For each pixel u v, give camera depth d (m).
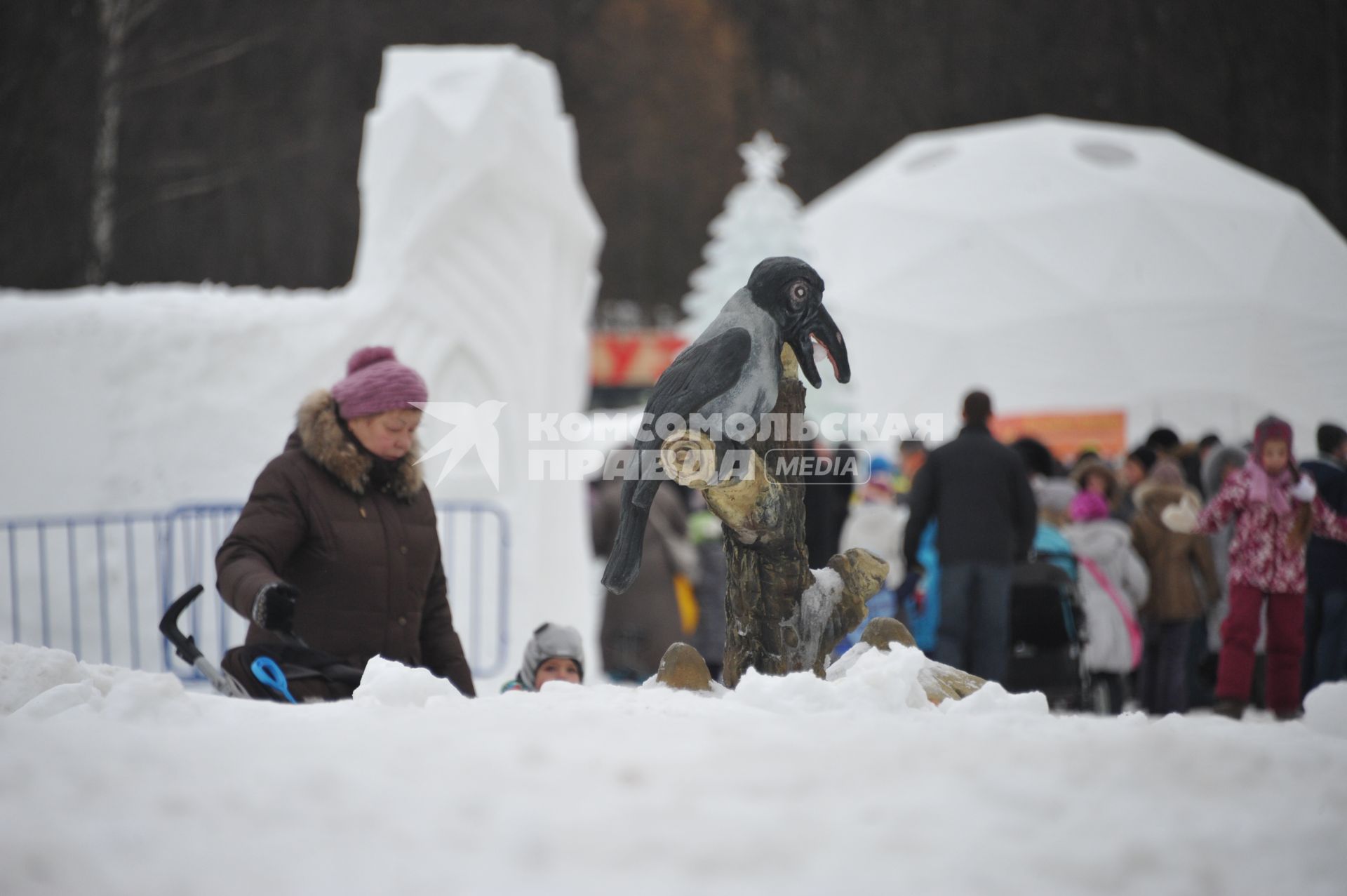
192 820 6.68
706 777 7.81
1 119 70.44
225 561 15.51
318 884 5.83
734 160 165.88
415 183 35.31
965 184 116.50
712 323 12.06
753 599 12.48
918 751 8.65
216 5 92.62
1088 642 31.25
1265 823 7.14
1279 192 113.50
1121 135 119.56
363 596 16.25
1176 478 33.75
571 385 37.91
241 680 14.49
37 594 31.94
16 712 10.30
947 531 29.62
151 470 32.75
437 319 34.97
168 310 33.88
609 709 10.52
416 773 7.79
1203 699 36.91
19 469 32.78
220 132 96.31
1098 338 104.69
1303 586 28.44
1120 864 6.36
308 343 33.94
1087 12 140.38
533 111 37.41
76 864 5.93
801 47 169.38
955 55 159.25
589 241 38.62
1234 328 103.56
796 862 6.28
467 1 132.75
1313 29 111.94
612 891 5.81
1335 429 34.41
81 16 72.50
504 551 33.84
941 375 107.06
